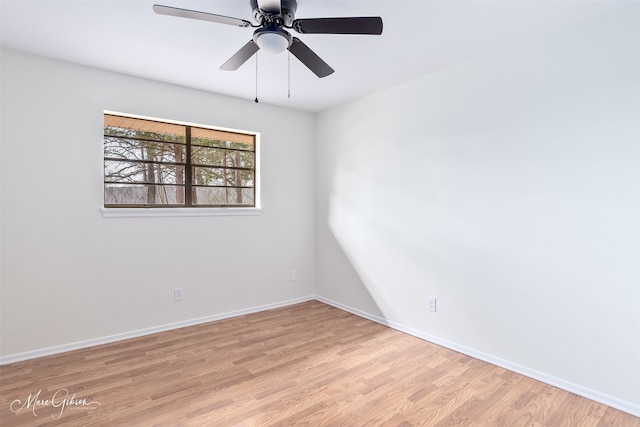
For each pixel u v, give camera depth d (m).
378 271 3.35
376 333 3.08
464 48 2.38
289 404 1.98
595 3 1.84
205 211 3.30
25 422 1.81
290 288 3.97
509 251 2.38
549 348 2.20
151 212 3.01
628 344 1.90
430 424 1.81
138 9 1.92
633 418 1.85
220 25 2.08
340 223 3.80
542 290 2.22
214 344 2.81
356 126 3.56
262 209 3.71
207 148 3.43
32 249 2.53
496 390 2.13
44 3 1.86
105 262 2.82
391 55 2.49
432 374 2.33
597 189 2.00
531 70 2.25
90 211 2.75
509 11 1.91
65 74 2.62
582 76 2.04
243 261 3.59
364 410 1.92
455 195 2.69
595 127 2.00
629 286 1.89
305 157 4.05
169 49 2.41
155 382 2.21
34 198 2.53
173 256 3.15
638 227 1.86
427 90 2.87
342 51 2.42
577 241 2.07
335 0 1.82
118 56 2.53
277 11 1.65
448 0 1.81
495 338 2.46
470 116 2.58
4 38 2.27
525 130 2.29
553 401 2.01
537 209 2.24
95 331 2.78
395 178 3.16
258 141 3.68
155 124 3.13
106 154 2.90
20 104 2.47
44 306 2.58
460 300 2.67
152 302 3.04
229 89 3.24
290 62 2.60
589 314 2.04
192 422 1.82
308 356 2.60
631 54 1.87
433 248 2.85
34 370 2.35
